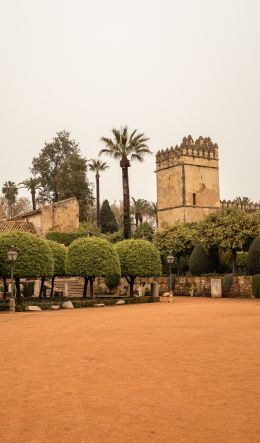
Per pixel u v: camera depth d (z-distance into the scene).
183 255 51.59
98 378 9.80
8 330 18.08
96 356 12.12
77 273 34.44
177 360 11.37
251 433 6.52
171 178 72.06
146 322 19.39
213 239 43.44
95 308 29.98
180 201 70.38
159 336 15.21
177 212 70.81
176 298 40.56
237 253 46.50
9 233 32.31
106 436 6.50
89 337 15.47
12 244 31.59
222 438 6.36
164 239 52.12
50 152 95.38
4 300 35.09
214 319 19.94
